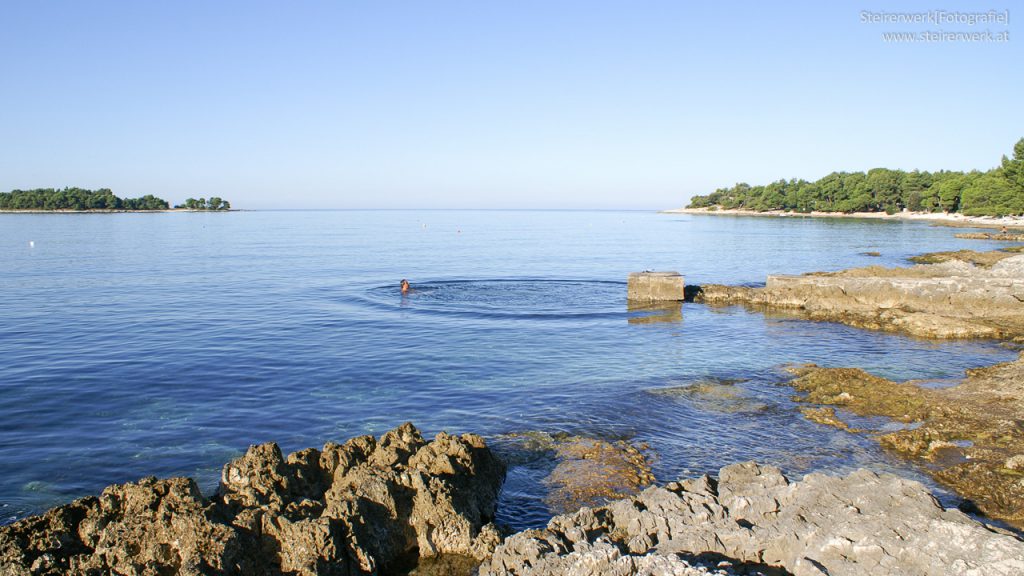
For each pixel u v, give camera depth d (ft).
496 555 37.27
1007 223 400.67
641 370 83.66
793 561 35.22
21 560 35.06
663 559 33.71
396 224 651.66
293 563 37.27
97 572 35.35
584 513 41.04
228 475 43.70
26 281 167.94
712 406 68.64
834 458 54.85
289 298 141.69
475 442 50.90
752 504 40.01
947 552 32.96
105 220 624.59
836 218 575.38
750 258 248.52
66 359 87.66
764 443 58.29
